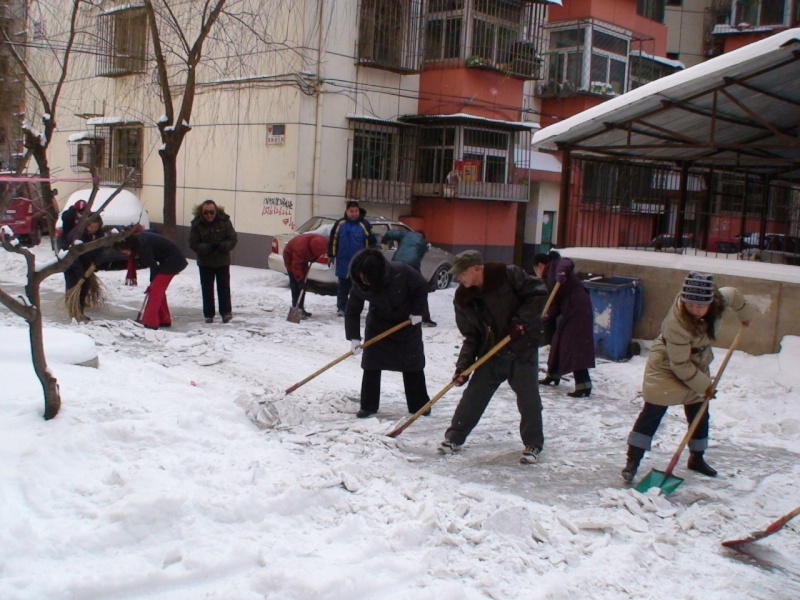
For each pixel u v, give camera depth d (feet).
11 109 44.39
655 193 42.34
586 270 34.14
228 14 48.52
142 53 62.13
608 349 31.35
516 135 66.74
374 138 60.29
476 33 62.18
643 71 82.02
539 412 18.80
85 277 33.53
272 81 56.80
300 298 38.45
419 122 61.62
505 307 18.45
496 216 66.80
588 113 32.83
